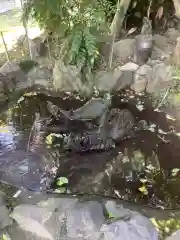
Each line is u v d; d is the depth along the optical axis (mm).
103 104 2184
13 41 2883
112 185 1738
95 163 1857
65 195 1676
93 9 2410
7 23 3020
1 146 1967
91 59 2385
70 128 2039
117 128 2041
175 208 1631
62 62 2441
